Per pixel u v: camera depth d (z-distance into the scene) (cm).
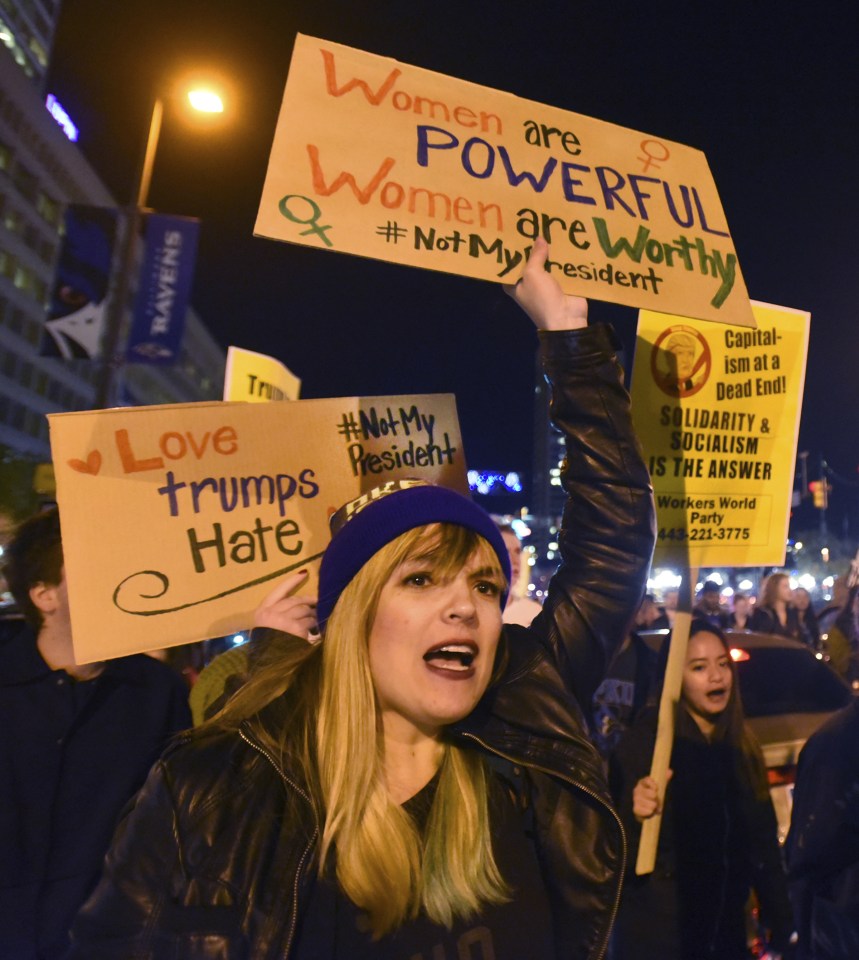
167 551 227
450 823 141
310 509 241
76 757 236
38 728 236
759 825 335
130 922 131
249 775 140
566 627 179
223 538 232
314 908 133
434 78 227
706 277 245
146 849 134
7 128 5100
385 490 153
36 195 5491
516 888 144
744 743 340
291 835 135
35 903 223
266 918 130
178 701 265
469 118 228
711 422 336
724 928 320
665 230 243
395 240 209
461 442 261
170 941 129
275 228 199
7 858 222
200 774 138
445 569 141
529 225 224
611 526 186
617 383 192
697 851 315
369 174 211
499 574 149
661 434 329
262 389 503
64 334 1027
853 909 257
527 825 153
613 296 229
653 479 325
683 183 252
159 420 231
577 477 190
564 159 236
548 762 150
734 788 335
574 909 147
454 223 216
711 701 338
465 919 137
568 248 228
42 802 229
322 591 150
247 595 232
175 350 1071
